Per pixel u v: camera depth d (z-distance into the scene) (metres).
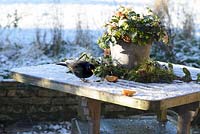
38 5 7.75
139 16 4.11
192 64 6.57
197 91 3.67
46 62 6.35
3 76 6.10
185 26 7.20
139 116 5.41
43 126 6.01
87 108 4.02
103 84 3.79
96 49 6.67
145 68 4.03
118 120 5.19
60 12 7.47
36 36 6.68
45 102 6.10
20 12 7.43
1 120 6.06
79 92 3.73
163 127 4.91
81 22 7.18
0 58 6.40
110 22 4.12
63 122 6.13
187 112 3.88
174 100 3.45
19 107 6.07
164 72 4.05
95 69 4.09
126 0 8.12
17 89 6.04
